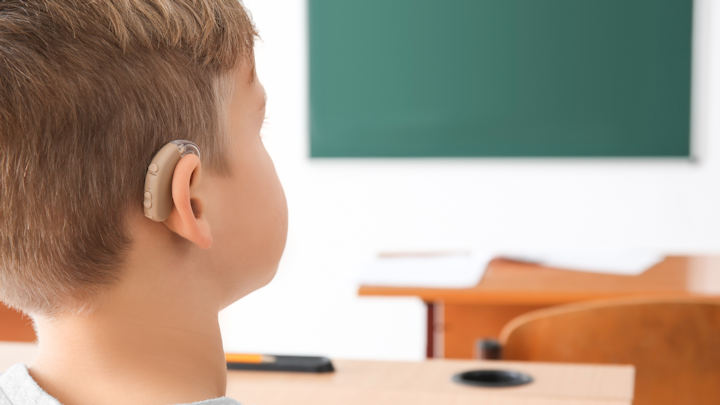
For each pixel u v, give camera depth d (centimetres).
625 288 181
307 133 409
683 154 379
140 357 41
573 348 131
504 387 88
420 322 407
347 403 84
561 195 393
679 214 384
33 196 39
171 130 40
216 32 42
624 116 382
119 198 40
